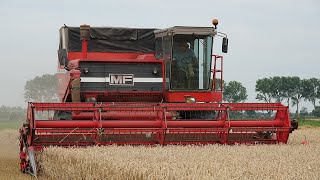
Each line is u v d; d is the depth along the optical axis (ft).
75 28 58.70
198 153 38.19
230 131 48.21
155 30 59.06
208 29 55.47
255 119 50.52
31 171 42.93
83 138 46.85
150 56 57.31
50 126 45.62
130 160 33.32
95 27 58.75
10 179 39.91
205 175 27.50
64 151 38.60
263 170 29.45
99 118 46.68
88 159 35.01
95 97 54.39
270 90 384.06
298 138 62.80
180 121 48.24
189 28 55.16
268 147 43.68
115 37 59.16
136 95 55.36
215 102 53.67
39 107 45.55
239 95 328.29
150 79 55.57
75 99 53.11
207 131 47.83
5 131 95.55
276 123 49.93
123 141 47.52
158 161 33.65
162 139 47.19
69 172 36.76
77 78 53.21
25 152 44.80
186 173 28.53
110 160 33.42
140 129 46.65
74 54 58.39
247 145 46.65
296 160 34.45
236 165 31.65
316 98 375.86
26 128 44.37
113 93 54.75
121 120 48.01
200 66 56.29
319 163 33.04
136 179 29.60
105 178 32.07
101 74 54.70
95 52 58.44
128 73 55.16
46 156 41.01
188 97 55.77
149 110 47.80
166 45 56.08
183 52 55.88
